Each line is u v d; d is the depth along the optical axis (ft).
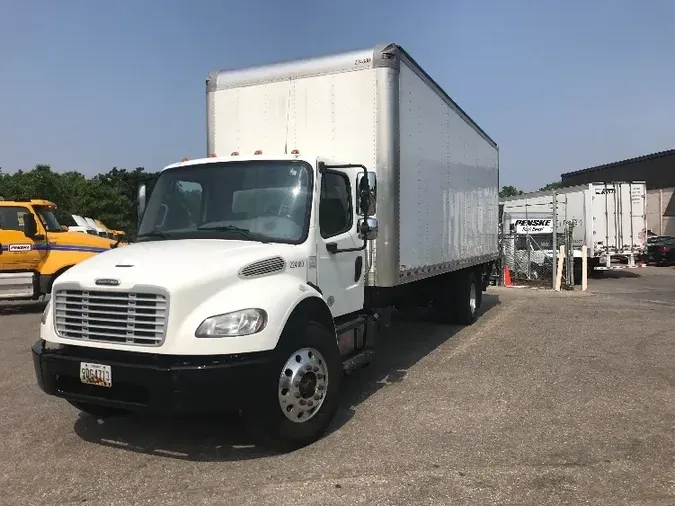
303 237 16.90
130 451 15.31
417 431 16.62
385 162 20.79
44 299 47.32
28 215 40.68
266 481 13.32
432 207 26.89
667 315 39.42
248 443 15.78
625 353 27.04
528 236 67.41
